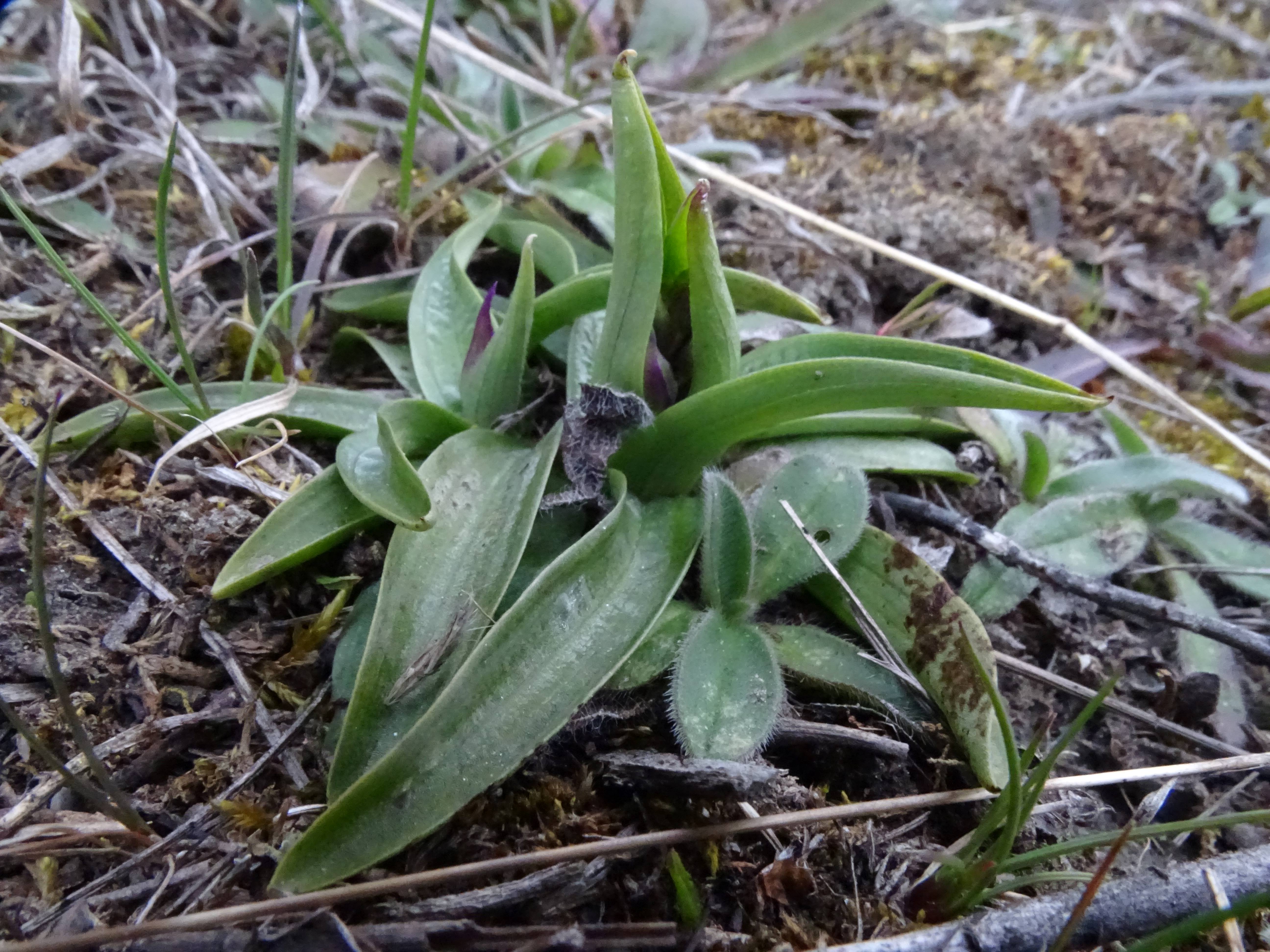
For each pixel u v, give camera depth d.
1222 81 0.34
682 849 0.12
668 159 0.14
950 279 0.20
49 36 0.23
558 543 0.14
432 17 0.18
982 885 0.12
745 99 0.27
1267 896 0.10
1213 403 0.22
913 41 0.34
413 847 0.12
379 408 0.15
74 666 0.13
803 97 0.29
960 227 0.22
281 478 0.15
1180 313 0.23
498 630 0.12
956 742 0.13
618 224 0.13
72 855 0.12
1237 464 0.20
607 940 0.11
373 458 0.14
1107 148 0.27
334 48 0.26
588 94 0.27
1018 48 0.35
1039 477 0.18
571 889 0.11
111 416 0.15
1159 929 0.12
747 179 0.24
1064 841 0.13
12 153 0.20
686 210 0.13
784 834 0.13
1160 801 0.13
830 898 0.12
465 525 0.13
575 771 0.13
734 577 0.14
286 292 0.16
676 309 0.15
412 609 0.12
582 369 0.16
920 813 0.13
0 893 0.11
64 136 0.20
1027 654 0.16
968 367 0.14
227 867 0.11
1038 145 0.26
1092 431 0.21
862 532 0.15
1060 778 0.14
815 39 0.27
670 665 0.13
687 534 0.14
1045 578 0.16
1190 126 0.29
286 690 0.13
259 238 0.20
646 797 0.13
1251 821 0.12
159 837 0.12
